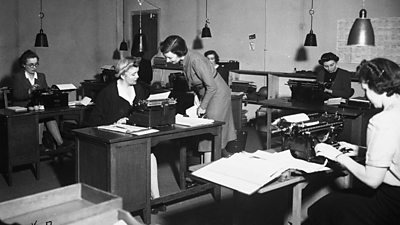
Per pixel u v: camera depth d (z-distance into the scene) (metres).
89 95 8.41
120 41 10.44
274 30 8.09
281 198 4.31
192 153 4.96
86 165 3.59
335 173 2.77
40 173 5.26
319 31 7.50
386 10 6.76
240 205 3.12
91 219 1.84
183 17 9.45
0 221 1.66
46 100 5.35
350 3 7.09
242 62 8.60
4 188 4.71
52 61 9.45
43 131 5.78
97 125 4.02
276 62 8.12
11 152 4.78
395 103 2.39
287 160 2.65
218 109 4.52
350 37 4.07
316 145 2.62
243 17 8.49
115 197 1.95
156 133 3.64
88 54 9.98
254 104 8.37
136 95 4.20
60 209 1.98
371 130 2.37
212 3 8.94
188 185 4.51
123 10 10.43
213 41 9.02
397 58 6.72
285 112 7.51
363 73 2.42
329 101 5.54
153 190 3.96
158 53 9.98
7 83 8.79
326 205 2.56
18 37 8.91
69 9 9.60
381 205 2.42
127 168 3.49
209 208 4.18
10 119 4.75
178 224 3.80
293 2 7.77
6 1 8.68
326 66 6.25
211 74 4.43
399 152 2.33
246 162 2.59
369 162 2.33
